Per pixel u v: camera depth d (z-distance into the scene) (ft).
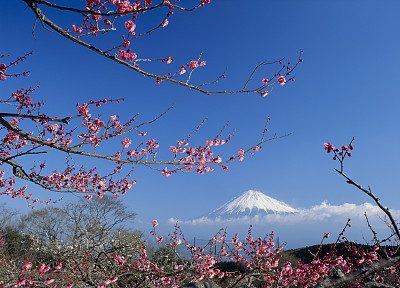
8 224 78.79
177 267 21.79
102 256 23.58
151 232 22.06
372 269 7.32
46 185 20.85
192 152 17.12
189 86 12.97
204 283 19.48
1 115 13.47
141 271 20.83
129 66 11.96
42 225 54.90
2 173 24.68
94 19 11.73
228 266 40.01
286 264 17.92
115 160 15.33
